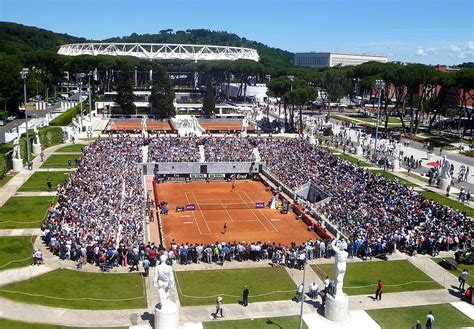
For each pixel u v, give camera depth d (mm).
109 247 47438
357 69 181000
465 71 121375
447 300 43656
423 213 61750
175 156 96438
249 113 172500
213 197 83000
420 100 135375
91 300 40500
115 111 173875
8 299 40062
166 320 34906
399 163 95500
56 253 49531
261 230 65812
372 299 43281
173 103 164375
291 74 186750
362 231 55750
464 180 88250
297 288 44875
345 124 155500
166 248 57156
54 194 71312
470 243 54375
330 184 77375
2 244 51906
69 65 185500
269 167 95250
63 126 124875
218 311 39438
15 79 141750
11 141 99375
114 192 67438
